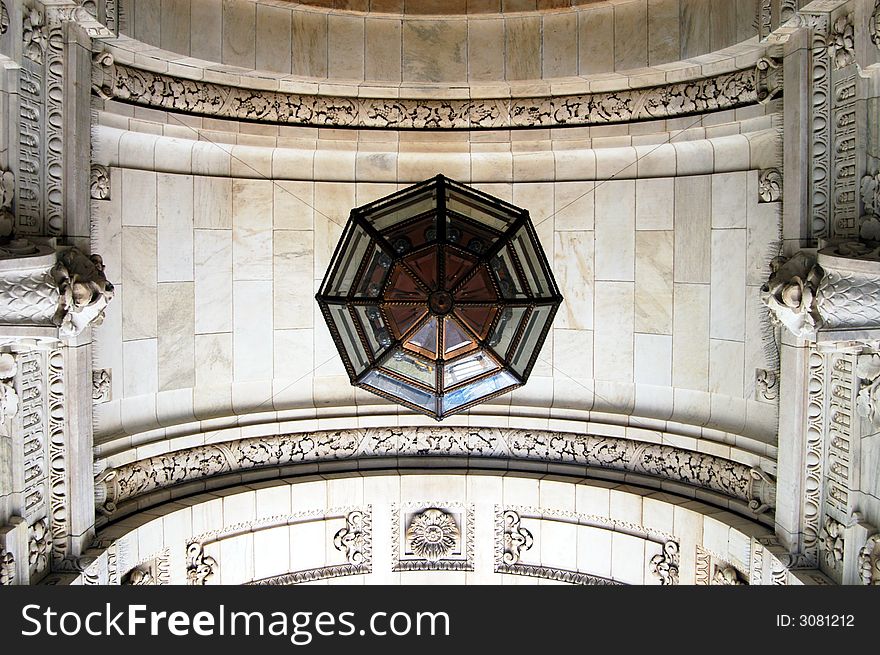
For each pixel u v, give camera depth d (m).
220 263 14.48
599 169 15.04
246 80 13.98
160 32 12.20
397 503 15.65
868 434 10.41
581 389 15.56
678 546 13.96
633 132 14.22
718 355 13.78
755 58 12.45
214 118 13.75
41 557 10.85
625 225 14.88
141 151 13.20
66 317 9.81
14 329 9.27
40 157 10.52
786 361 11.87
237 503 14.29
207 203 14.26
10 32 9.61
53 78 10.70
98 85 11.72
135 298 13.08
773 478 12.74
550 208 15.37
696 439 14.09
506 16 14.26
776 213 12.49
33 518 10.68
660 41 13.20
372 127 15.00
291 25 13.84
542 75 14.24
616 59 13.69
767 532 12.48
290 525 15.12
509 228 8.23
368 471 15.77
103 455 12.45
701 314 14.04
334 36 14.19
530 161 15.38
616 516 14.68
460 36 14.48
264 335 15.07
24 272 9.27
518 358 8.21
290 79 14.15
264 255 14.95
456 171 15.50
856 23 10.09
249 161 14.76
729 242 13.51
